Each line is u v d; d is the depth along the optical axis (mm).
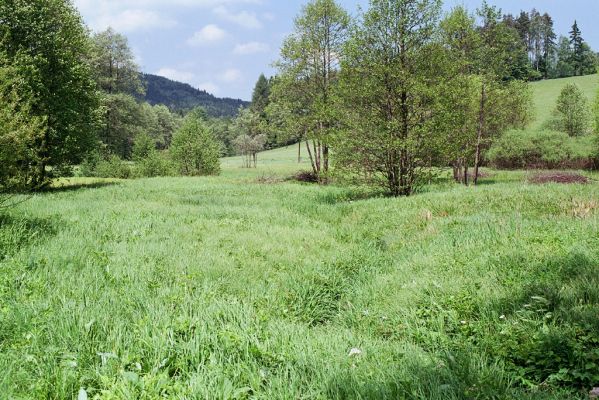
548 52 131000
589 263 6477
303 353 4180
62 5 27859
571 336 4438
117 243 9766
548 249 7418
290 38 31719
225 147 120688
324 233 11953
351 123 19641
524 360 4270
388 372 3795
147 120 72938
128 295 5945
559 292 5594
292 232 11664
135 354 4004
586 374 3703
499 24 24016
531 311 5164
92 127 29828
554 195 13375
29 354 3998
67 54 27016
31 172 24234
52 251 8203
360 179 20281
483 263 7227
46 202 16344
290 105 32844
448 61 19859
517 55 24750
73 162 28828
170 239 10172
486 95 25078
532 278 6301
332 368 3830
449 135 19391
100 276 6867
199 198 18984
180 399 3252
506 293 5867
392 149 18984
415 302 6383
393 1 18906
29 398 3258
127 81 64688
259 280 7586
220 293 6633
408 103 18969
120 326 4566
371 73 19422
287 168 61656
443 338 5039
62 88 26406
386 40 19250
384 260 9469
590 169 39250
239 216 14188
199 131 47531
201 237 10719
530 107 48375
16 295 5711
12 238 8852
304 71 32000
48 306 5215
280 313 6270
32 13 25766
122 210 14500
